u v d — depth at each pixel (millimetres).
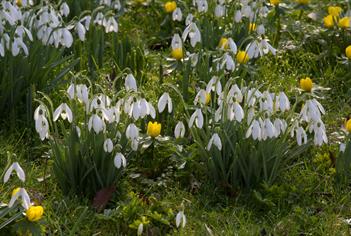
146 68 5809
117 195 4375
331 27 6113
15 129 4906
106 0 6152
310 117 4309
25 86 5047
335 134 5074
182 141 4723
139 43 5996
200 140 4457
